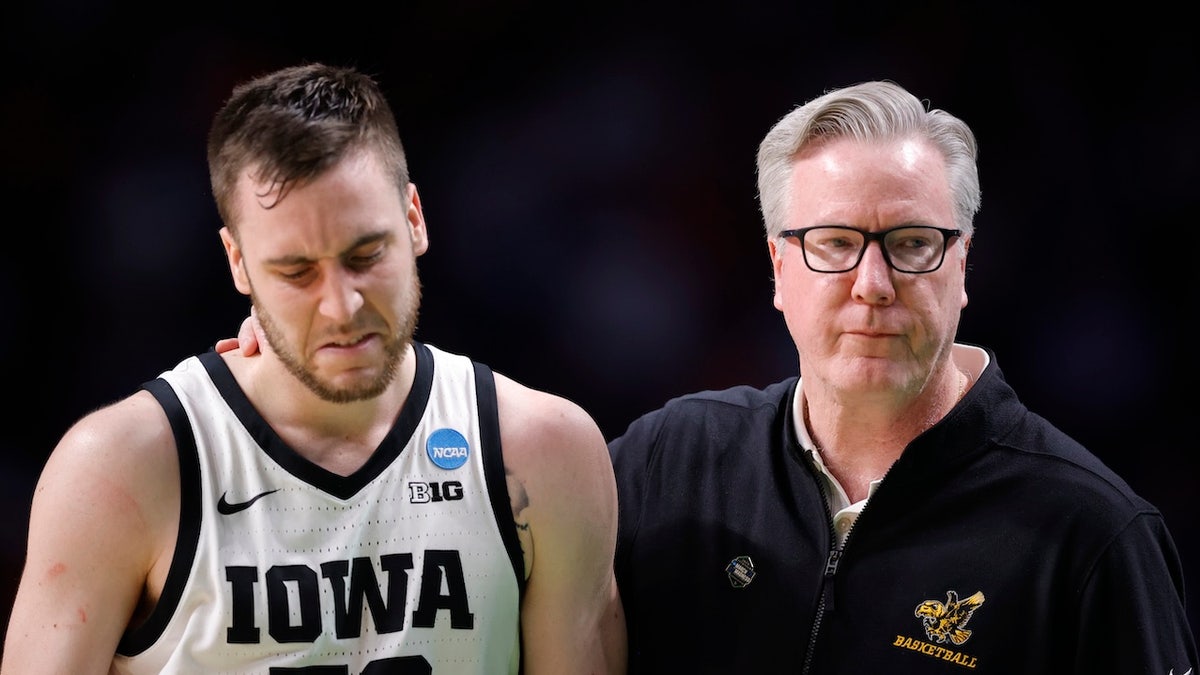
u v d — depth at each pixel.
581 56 21.91
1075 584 7.07
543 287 21.62
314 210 6.21
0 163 20.12
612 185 21.75
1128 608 6.91
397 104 21.69
